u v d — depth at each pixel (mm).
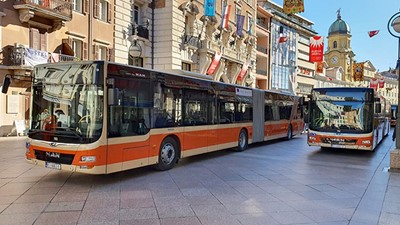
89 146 7754
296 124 22828
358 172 10516
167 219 5824
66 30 21703
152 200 6980
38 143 8383
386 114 26094
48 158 8219
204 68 31969
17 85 19781
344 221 5875
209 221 5762
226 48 36375
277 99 19453
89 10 22891
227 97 13883
